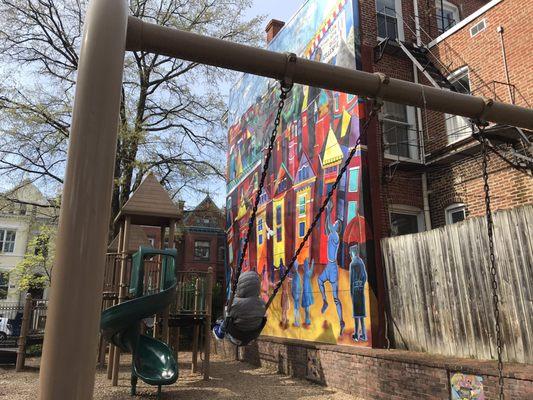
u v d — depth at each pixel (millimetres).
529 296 6348
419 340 8258
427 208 10977
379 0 12383
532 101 9469
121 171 19422
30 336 12984
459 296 7512
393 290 9023
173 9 20875
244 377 11016
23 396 8680
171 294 9633
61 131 18547
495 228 6988
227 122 20812
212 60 4078
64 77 19828
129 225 11383
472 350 7168
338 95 10828
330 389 9070
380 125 10758
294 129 12844
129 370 12406
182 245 34969
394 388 7410
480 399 5895
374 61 11234
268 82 14984
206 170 21250
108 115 3031
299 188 12250
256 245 14773
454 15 13930
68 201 2826
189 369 12609
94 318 2719
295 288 12062
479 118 5004
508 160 9148
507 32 10164
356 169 9945
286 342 11242
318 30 12359
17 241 35094
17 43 19328
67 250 2744
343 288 9984
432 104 4805
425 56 11742
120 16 3283
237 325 6082
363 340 9172
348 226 10000
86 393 2627
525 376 5355
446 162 10648
